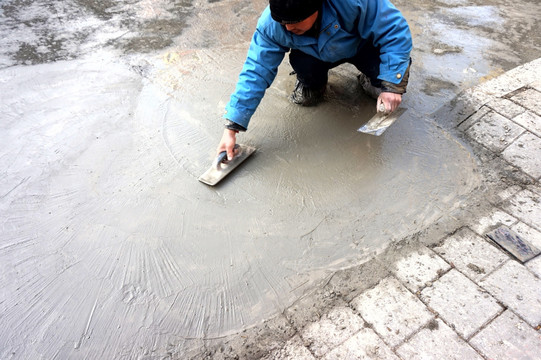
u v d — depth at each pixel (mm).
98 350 1399
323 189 1909
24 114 2336
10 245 1711
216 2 3393
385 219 1771
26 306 1519
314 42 1814
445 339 1352
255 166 2027
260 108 2346
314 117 2281
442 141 2107
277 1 1428
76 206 1860
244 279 1585
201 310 1495
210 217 1809
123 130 2232
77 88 2516
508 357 1296
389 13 1726
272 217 1803
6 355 1387
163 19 3178
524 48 2748
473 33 2912
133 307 1509
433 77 2508
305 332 1416
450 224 1729
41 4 3334
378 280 1549
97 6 3330
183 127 2254
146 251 1686
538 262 1552
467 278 1522
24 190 1930
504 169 1943
